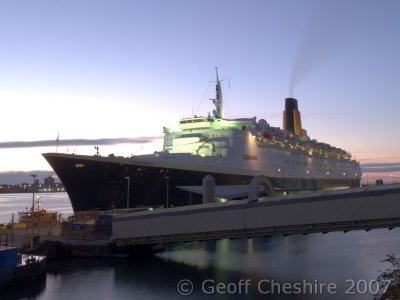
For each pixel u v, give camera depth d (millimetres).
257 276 40250
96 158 61500
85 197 64312
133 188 65938
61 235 56125
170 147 81188
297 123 124625
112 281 39688
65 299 34469
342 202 41656
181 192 70750
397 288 19219
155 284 38375
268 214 44031
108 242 50469
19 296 35375
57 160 60938
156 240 48125
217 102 89562
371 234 70562
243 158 78750
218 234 45719
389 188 40375
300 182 99625
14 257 39062
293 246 58375
